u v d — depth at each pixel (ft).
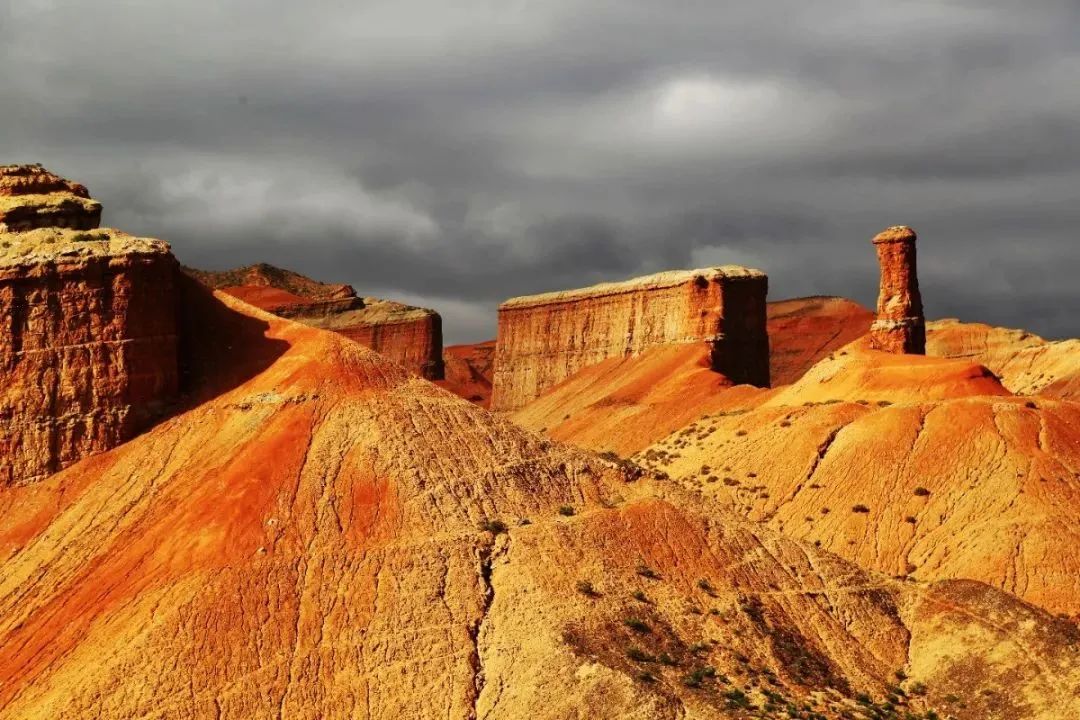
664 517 327.06
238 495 316.19
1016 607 321.11
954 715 298.76
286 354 360.48
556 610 290.76
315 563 301.22
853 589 327.67
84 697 273.13
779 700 279.28
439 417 342.64
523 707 269.44
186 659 279.69
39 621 298.56
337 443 329.72
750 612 308.40
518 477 331.16
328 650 283.79
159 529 314.55
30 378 345.72
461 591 295.07
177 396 354.74
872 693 299.38
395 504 315.99
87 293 347.97
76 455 343.46
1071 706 294.05
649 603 300.40
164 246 359.25
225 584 294.46
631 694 266.77
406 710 272.72
